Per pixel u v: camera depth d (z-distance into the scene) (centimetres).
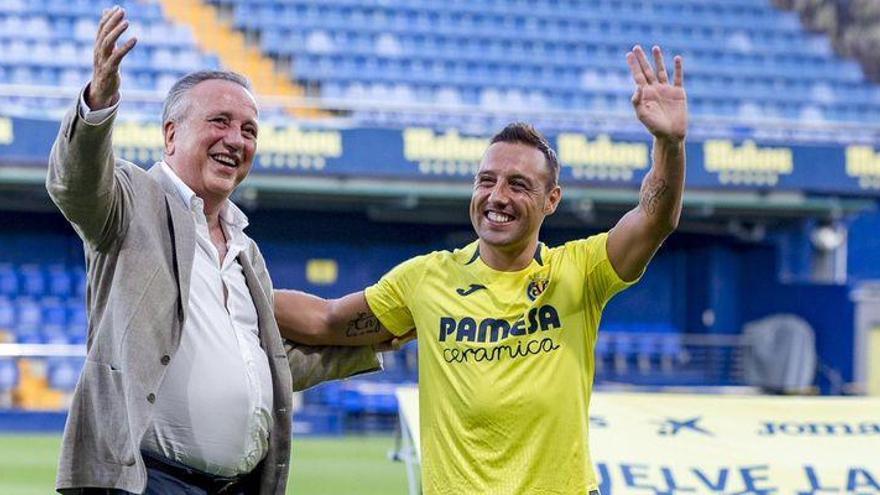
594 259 507
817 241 2209
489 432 497
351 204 2084
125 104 2233
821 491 793
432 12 2559
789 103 2591
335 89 2384
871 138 2470
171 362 477
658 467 790
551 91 2491
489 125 2342
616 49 2602
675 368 2277
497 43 2542
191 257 479
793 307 2219
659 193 494
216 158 498
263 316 509
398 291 537
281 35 2427
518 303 504
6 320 2105
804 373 2114
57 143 446
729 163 2011
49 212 2131
